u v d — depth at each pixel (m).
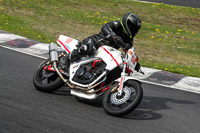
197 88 27.42
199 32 55.22
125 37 19.78
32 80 23.69
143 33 49.44
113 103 18.34
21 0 56.09
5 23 42.72
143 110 20.31
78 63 20.52
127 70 19.47
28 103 18.56
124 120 17.89
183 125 18.44
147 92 24.61
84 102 20.48
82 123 16.66
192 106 22.45
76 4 60.75
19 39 36.44
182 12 64.12
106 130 16.16
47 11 52.69
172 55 40.88
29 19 46.81
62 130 15.42
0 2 52.28
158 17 60.12
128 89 18.34
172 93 25.17
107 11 59.56
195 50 44.59
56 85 20.94
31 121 16.03
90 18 52.78
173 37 49.78
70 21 49.78
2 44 33.84
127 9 62.50
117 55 19.50
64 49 22.25
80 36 43.34
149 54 39.81
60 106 18.91
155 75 29.70
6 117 16.08
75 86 20.06
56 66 21.38
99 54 19.95
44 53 33.50
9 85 21.47
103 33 20.47
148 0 70.88
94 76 19.64
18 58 29.70
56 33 42.91
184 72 32.34
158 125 17.84
